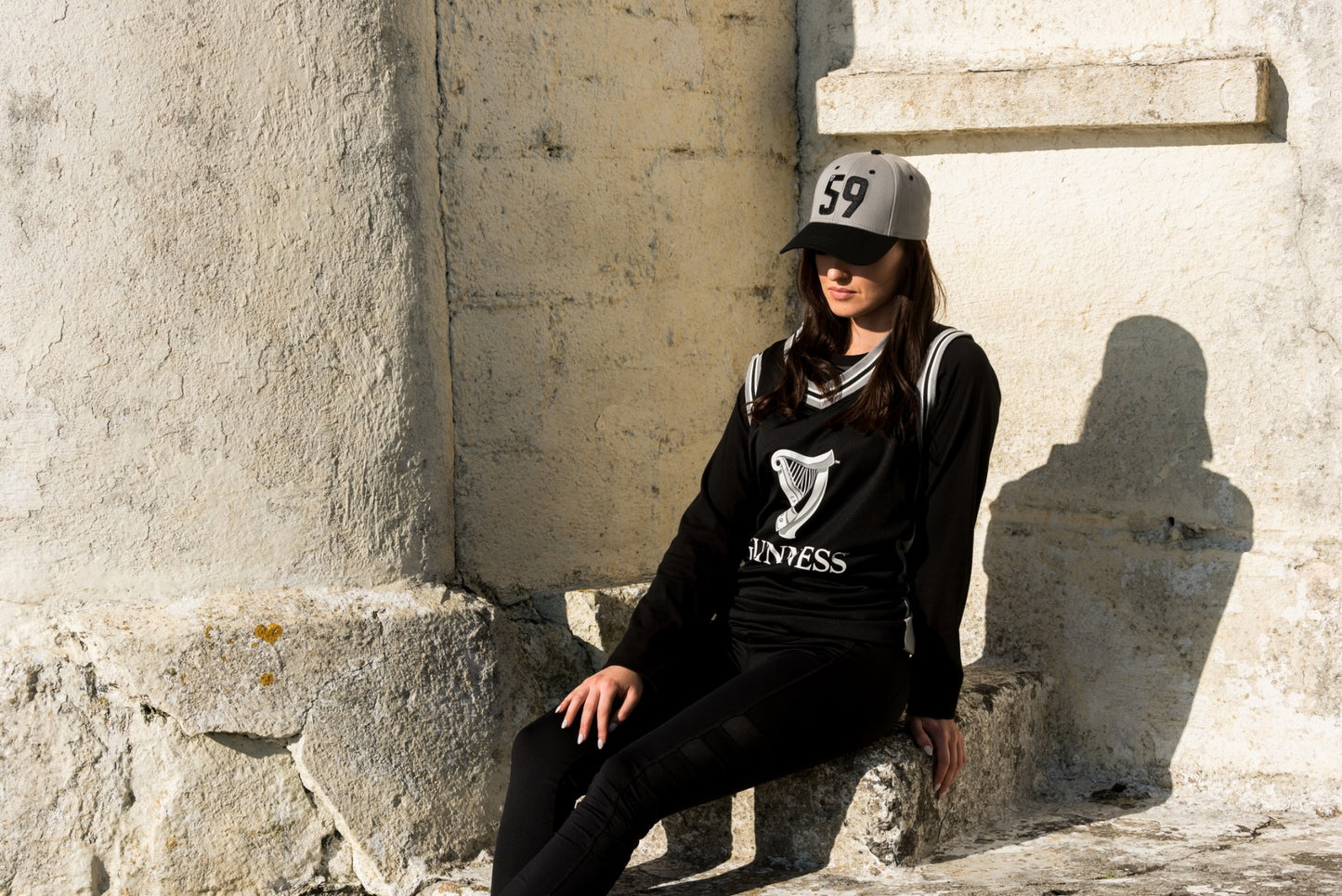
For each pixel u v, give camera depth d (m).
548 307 3.00
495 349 2.90
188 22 2.40
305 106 2.50
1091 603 3.08
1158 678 3.00
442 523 2.76
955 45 3.24
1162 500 3.00
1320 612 2.80
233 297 2.47
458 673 2.65
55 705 2.41
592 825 2.18
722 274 3.40
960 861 2.55
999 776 2.85
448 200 2.79
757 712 2.26
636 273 3.19
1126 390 3.03
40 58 2.37
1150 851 2.61
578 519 3.11
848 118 3.28
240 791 2.46
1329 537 2.82
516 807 2.30
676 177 3.25
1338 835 2.69
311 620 2.52
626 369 3.19
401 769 2.56
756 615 2.47
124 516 2.45
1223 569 2.91
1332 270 2.78
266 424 2.51
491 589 2.93
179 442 2.46
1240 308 2.88
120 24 2.38
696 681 2.49
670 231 3.25
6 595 2.45
